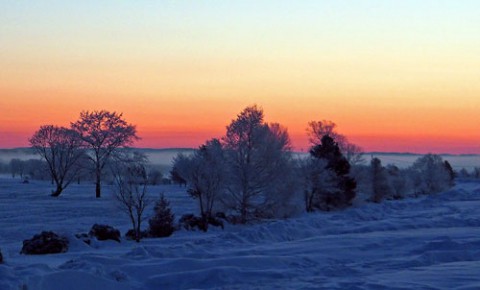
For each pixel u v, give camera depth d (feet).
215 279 46.44
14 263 57.82
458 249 63.82
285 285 43.34
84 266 48.67
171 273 48.24
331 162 192.95
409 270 49.19
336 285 42.24
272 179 134.31
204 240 77.25
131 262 52.31
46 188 280.31
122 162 153.28
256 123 135.54
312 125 237.25
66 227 114.32
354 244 69.26
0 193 234.17
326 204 184.65
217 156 130.00
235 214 135.33
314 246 67.67
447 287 40.40
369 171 244.42
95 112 239.71
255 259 53.78
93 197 217.77
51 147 237.66
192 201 192.24
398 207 176.86
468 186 391.86
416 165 327.88
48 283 41.14
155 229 102.89
